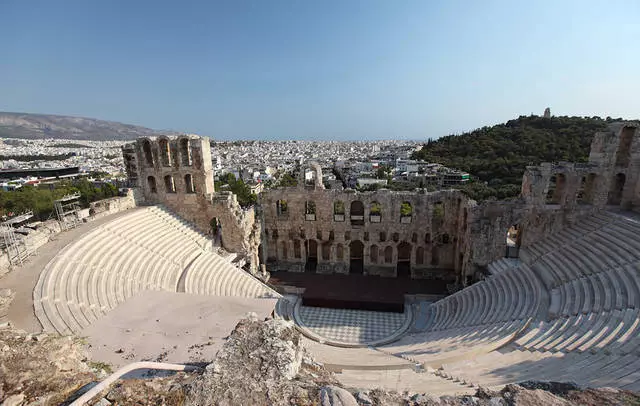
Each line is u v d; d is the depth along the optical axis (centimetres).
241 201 7838
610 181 3459
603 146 3403
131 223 3516
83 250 2739
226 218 4144
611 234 3028
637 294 2191
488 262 3703
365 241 4481
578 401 896
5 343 1235
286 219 4628
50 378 1102
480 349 2169
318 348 2827
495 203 3700
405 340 3038
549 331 2202
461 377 1775
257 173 16138
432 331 3055
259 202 4644
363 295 3884
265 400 923
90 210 3591
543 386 998
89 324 2072
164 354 1767
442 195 4219
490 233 3628
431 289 4056
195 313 2297
